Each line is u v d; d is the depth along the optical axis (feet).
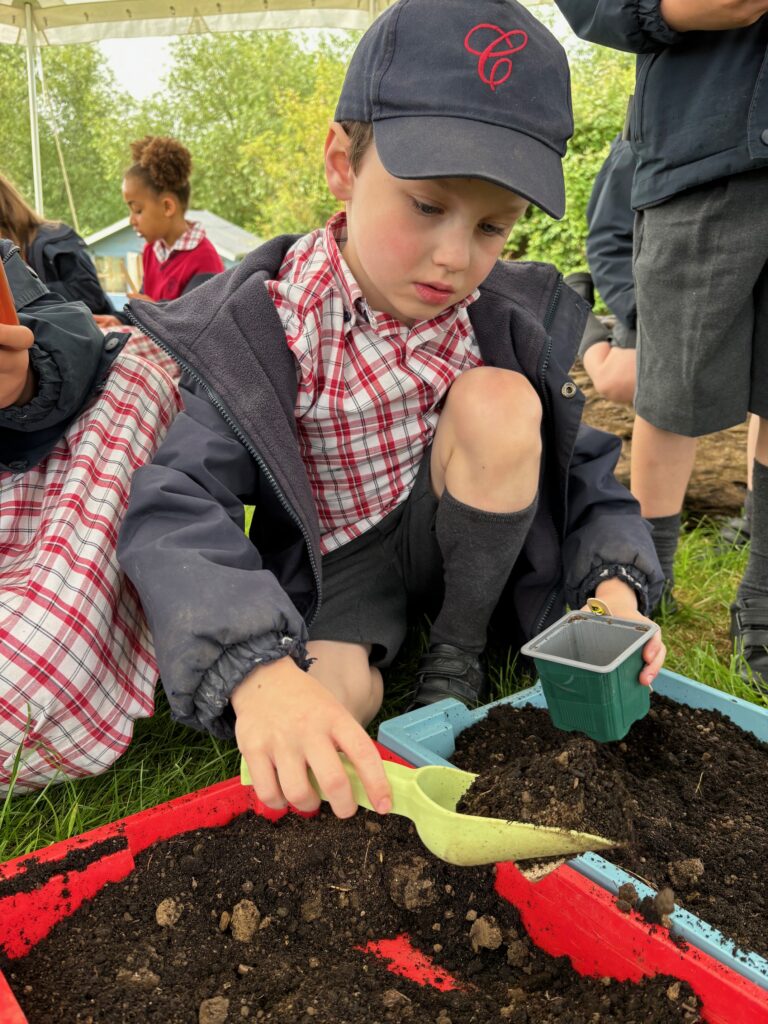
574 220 34.65
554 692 4.17
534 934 3.73
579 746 3.71
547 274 5.69
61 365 4.75
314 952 3.64
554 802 3.49
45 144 92.68
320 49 96.53
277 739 3.17
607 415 10.15
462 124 4.14
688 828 4.06
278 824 4.12
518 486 5.03
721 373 6.23
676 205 6.13
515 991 3.47
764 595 6.40
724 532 8.95
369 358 5.16
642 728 4.86
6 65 87.04
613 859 3.68
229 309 4.79
